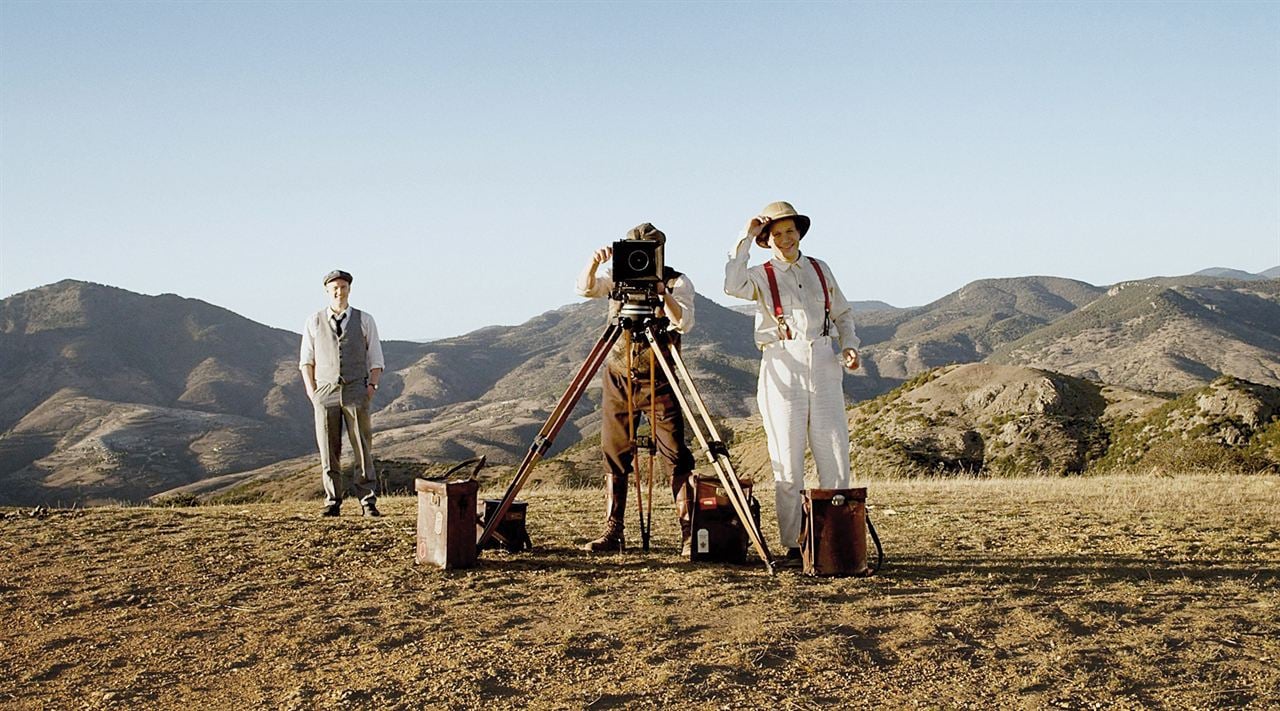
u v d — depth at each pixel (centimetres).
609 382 697
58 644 493
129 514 906
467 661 452
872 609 529
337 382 909
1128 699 407
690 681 426
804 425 656
